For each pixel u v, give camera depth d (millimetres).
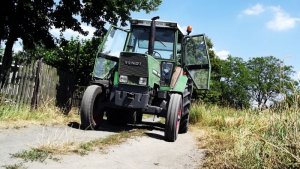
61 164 4059
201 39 8586
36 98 8719
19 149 4543
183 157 5383
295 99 4855
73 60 13492
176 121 6965
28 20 11922
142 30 8586
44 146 4754
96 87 7438
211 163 4863
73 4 12508
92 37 13492
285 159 4078
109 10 13070
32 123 7008
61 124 7473
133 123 9273
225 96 70125
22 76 8648
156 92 7816
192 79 8750
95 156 4680
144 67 7180
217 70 56938
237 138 5820
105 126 8266
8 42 12156
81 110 7125
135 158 4941
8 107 7574
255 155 4383
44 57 14758
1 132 5668
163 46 8312
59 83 9891
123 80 7285
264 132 5156
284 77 5020
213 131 8203
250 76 70688
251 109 7691
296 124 4477
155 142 6547
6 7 11281
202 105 12117
